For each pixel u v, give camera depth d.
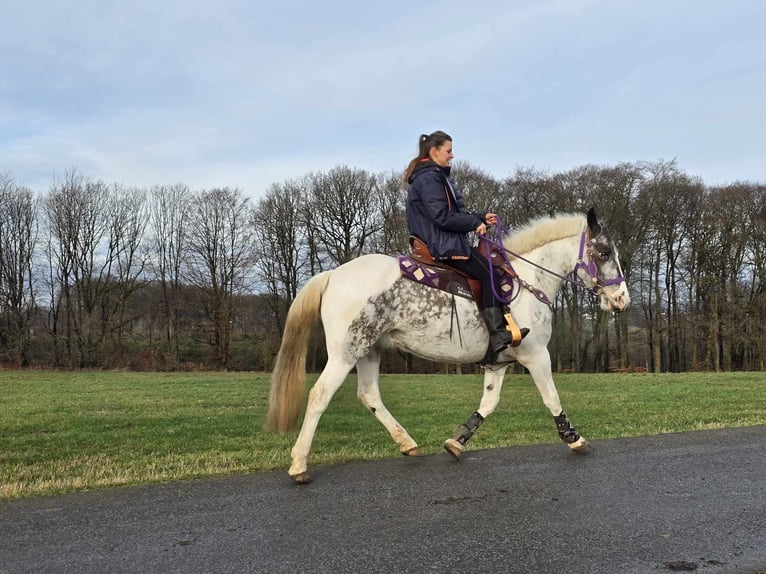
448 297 5.45
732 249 36.12
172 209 44.84
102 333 42.06
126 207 44.09
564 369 38.81
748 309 35.53
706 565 3.29
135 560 3.47
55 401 15.08
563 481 4.93
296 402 5.35
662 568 3.26
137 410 12.82
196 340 44.16
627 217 34.34
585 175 35.00
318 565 3.36
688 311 38.31
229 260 44.16
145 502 4.63
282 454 6.78
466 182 33.81
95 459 7.03
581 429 8.51
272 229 42.78
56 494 4.95
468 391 16.72
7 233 42.09
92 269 43.31
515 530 3.83
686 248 37.78
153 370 40.25
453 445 5.80
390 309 5.35
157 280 44.97
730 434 6.97
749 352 37.38
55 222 42.78
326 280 5.48
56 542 3.78
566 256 6.02
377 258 5.54
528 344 5.75
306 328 5.42
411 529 3.88
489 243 5.73
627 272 35.53
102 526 4.07
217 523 4.08
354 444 7.53
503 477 5.09
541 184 34.72
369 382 6.13
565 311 36.88
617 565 3.30
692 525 3.89
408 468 5.55
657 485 4.78
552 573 3.21
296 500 4.59
